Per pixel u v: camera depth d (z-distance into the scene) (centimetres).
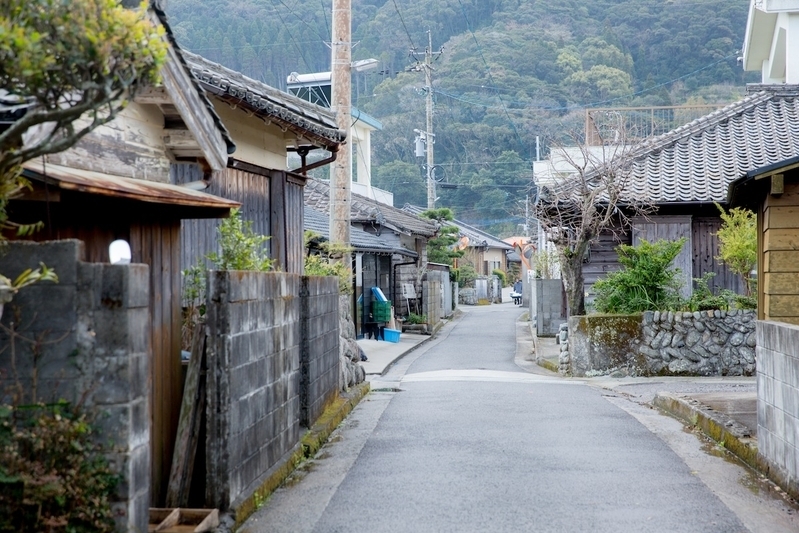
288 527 568
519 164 5200
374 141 5481
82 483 406
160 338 591
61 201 512
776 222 898
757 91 2314
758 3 2373
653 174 2003
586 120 2633
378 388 1414
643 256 1700
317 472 743
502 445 859
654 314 1623
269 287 671
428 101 4134
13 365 417
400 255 2850
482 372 1747
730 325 1606
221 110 1007
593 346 1631
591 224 1841
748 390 1296
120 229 565
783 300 895
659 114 4628
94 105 369
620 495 654
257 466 637
